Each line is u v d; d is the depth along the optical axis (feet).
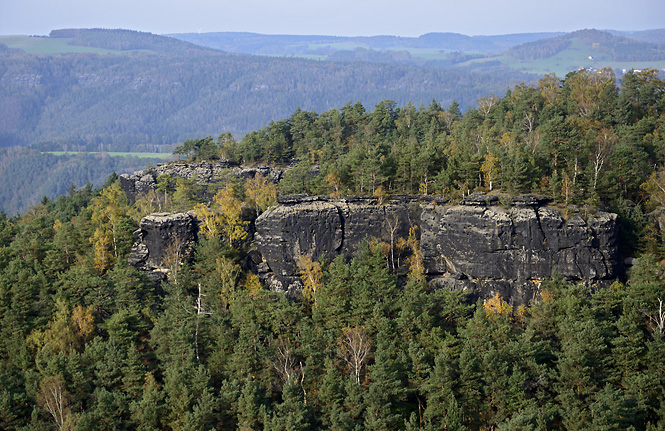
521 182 445.37
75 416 306.14
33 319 374.63
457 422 298.56
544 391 312.50
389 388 317.42
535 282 423.23
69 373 331.57
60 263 458.09
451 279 436.76
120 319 367.66
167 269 454.40
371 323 360.28
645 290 348.38
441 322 372.58
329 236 464.65
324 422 311.27
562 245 419.74
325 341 347.36
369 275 406.00
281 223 459.32
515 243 425.69
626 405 292.61
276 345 346.95
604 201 463.42
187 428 301.02
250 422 309.22
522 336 334.24
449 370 316.40
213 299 403.13
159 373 351.87
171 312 376.48
